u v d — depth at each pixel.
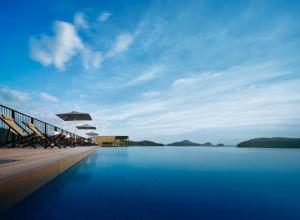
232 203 2.32
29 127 7.50
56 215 1.85
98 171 4.68
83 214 1.89
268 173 4.51
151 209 2.07
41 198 2.41
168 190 2.90
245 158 8.62
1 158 3.71
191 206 2.20
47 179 2.86
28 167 2.50
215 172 4.59
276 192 2.85
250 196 2.63
